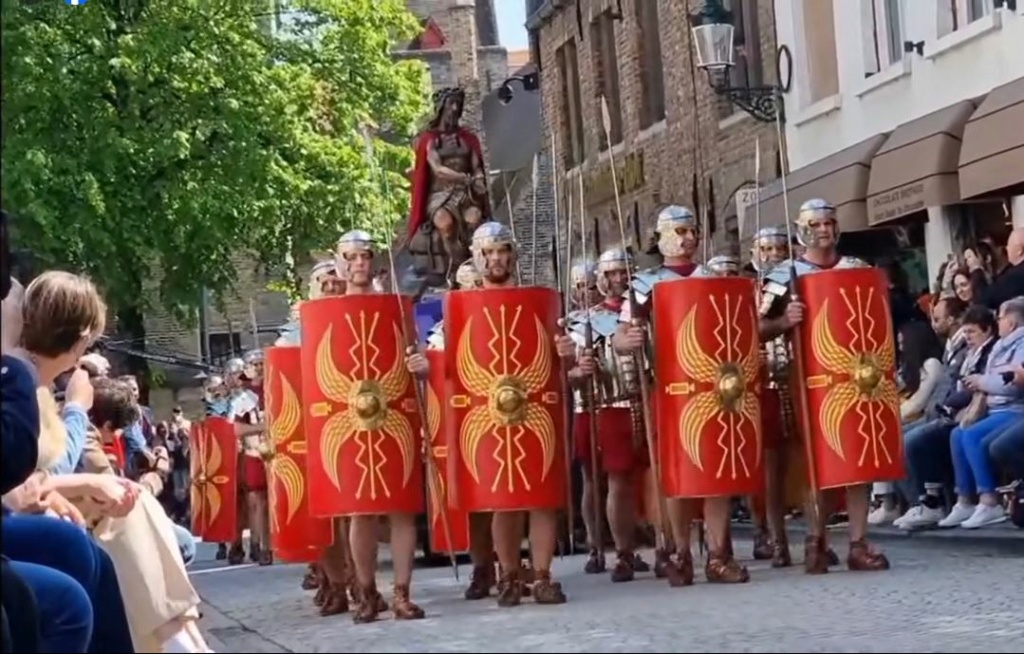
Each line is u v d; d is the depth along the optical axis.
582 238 13.98
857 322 12.06
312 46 34.12
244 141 31.16
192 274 31.39
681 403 11.75
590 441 13.02
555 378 11.13
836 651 8.05
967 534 14.27
